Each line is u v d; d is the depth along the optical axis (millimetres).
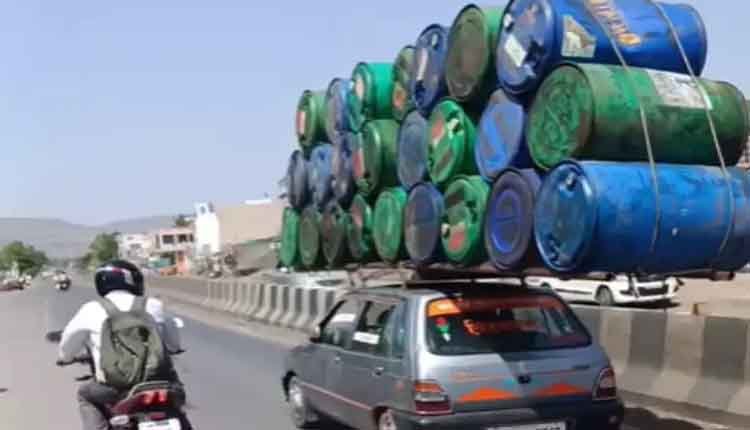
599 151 6242
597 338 10859
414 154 8203
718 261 6418
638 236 6078
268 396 12578
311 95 10781
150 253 147625
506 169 6832
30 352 20219
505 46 6898
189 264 110000
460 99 7398
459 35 7438
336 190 9805
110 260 6707
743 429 8445
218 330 24625
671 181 6223
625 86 6281
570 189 6168
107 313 6453
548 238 6355
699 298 26359
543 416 7094
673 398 9422
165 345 6664
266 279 37031
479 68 7137
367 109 9000
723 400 8820
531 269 6707
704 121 6500
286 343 19984
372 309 8195
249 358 17359
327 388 8836
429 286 7918
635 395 9977
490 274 7879
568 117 6324
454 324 7270
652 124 6289
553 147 6453
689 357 9445
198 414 11219
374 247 9094
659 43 6695
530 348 7273
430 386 6988
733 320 8906
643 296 23750
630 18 6734
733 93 6730
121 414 6234
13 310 43594
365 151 8953
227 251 87688
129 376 6277
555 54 6504
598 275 6516
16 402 12977
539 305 7551
